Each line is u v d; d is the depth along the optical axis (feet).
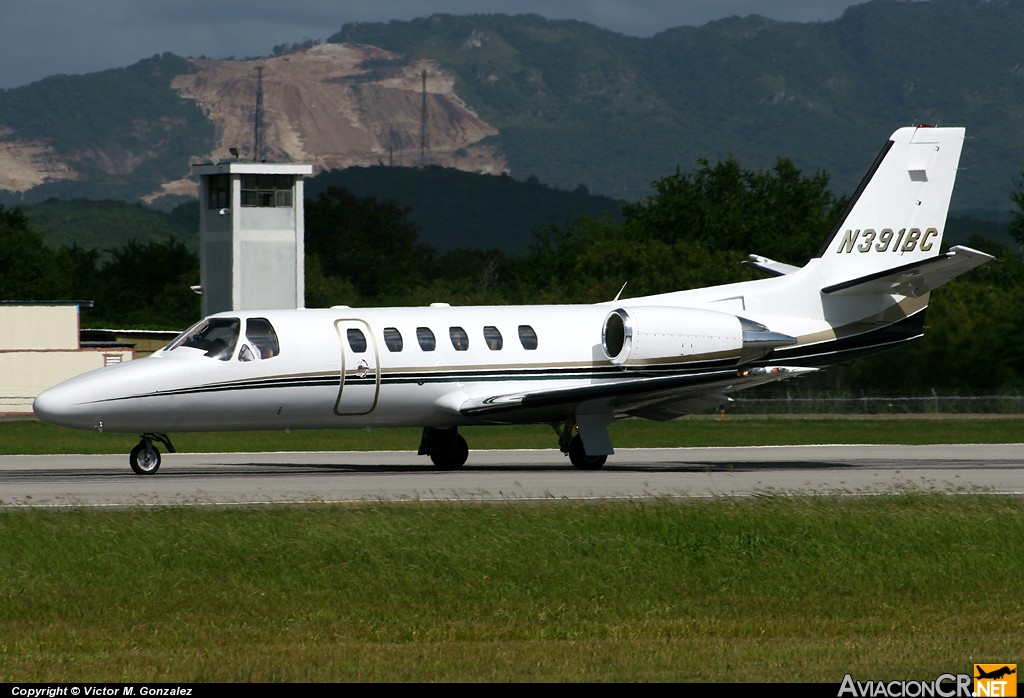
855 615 152.56
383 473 293.64
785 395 610.24
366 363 293.23
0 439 441.68
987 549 182.70
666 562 173.27
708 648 136.15
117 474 290.35
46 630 142.51
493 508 209.56
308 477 280.31
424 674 124.67
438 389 298.56
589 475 287.89
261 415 289.94
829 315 329.72
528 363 305.12
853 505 214.90
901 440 437.17
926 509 210.79
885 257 334.44
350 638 140.36
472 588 161.79
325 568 168.14
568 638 141.28
